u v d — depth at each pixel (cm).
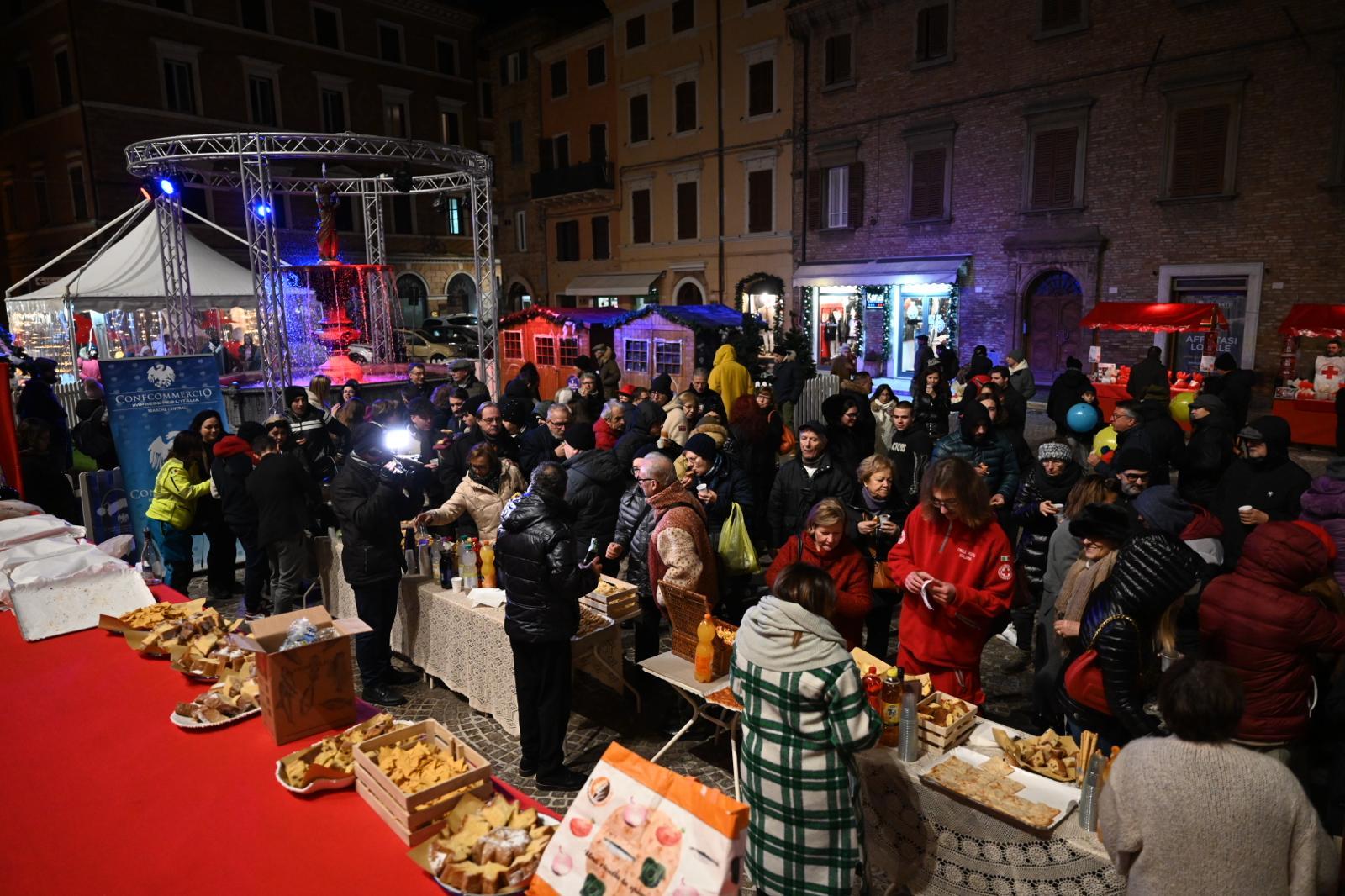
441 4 3416
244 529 650
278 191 1566
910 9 2047
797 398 1257
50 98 2695
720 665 396
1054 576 450
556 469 419
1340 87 1477
